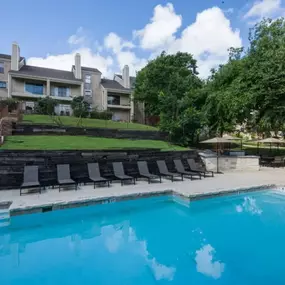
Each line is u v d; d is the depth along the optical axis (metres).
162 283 4.00
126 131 17.61
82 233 6.26
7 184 8.37
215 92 19.62
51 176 9.02
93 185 9.24
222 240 5.72
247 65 17.09
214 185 9.55
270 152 22.67
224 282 4.01
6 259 4.84
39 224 6.57
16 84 28.36
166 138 18.86
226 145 22.62
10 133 13.57
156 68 31.64
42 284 3.98
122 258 4.89
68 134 15.66
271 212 7.62
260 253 5.06
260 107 16.56
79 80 31.36
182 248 5.36
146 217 7.32
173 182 10.19
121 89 34.62
